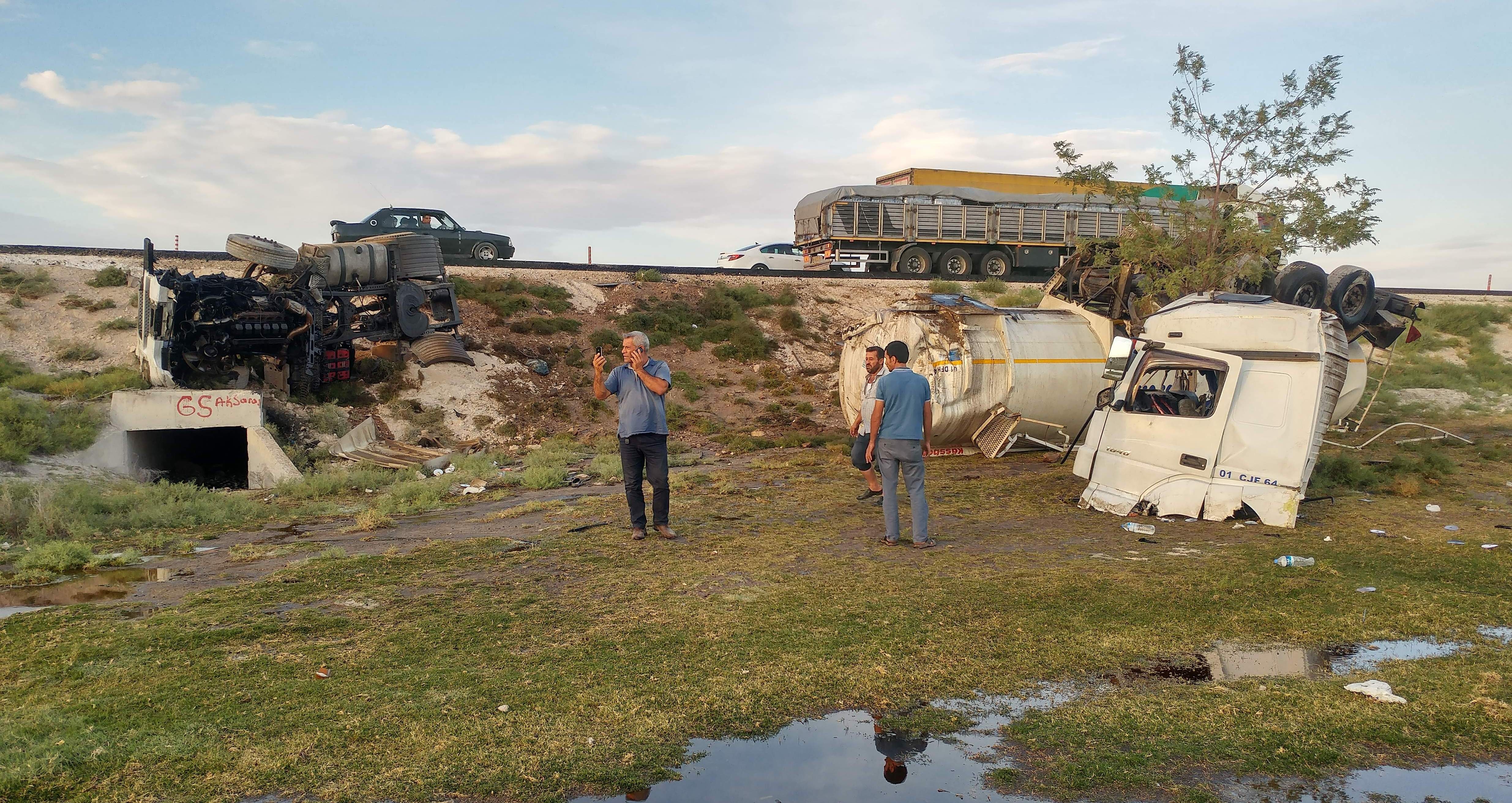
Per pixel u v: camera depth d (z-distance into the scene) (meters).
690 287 22.92
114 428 12.21
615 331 20.08
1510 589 6.25
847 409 14.93
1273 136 15.73
